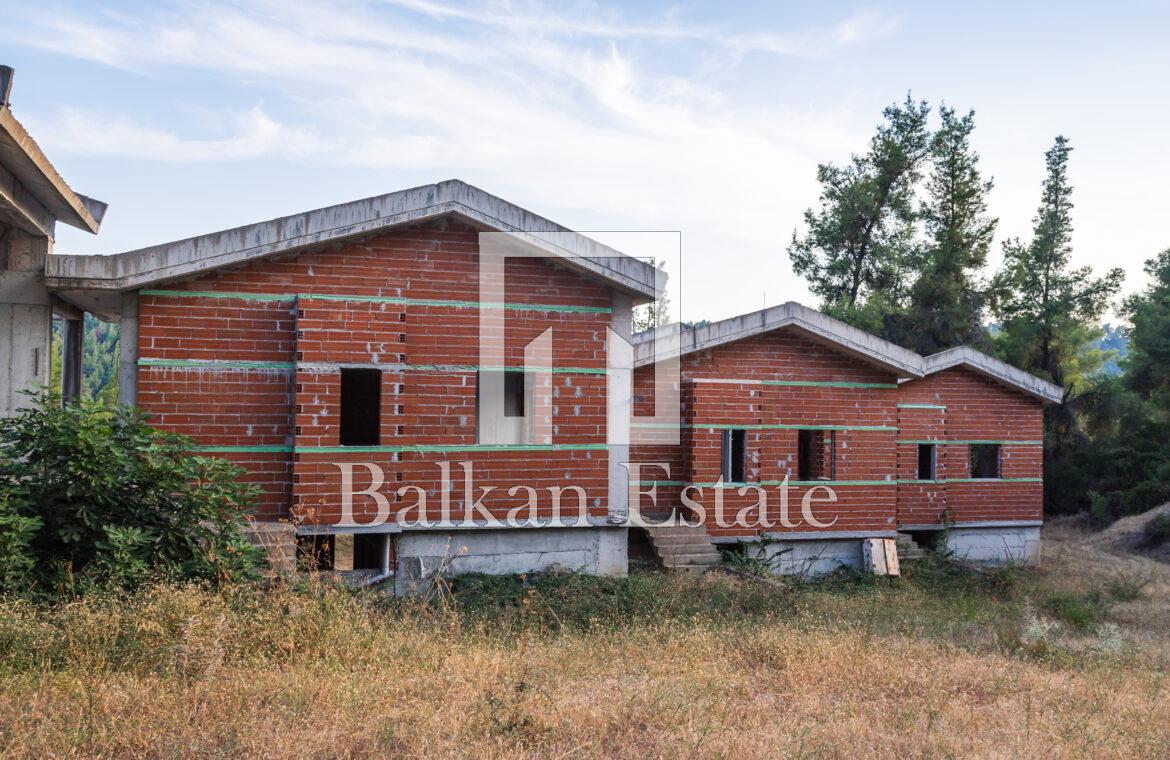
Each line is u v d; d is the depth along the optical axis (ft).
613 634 30.07
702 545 50.31
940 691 24.70
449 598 34.01
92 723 16.76
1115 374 117.91
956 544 67.00
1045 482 107.76
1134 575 59.93
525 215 37.29
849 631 32.48
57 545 25.70
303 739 17.02
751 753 18.22
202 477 28.76
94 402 27.63
